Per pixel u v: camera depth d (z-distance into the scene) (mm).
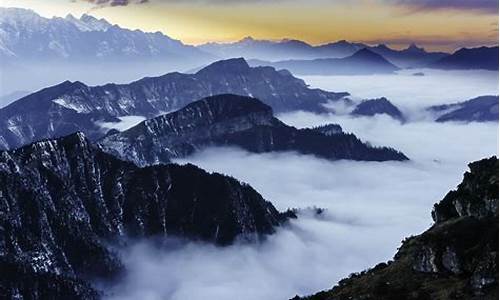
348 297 130250
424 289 119938
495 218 123188
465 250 120375
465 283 115125
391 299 121188
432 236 128875
